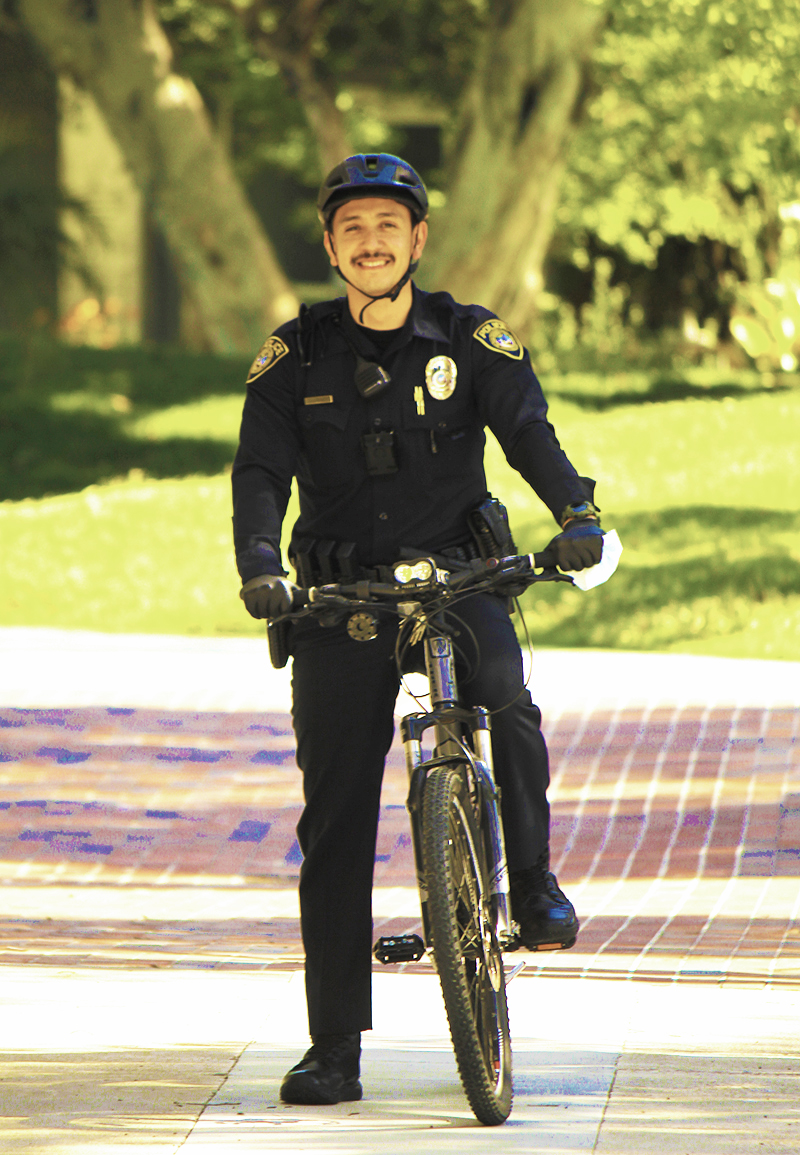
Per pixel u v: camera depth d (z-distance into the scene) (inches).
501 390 526.9
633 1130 492.4
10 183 3531.0
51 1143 479.8
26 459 2390.5
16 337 2942.9
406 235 520.7
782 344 3218.5
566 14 2672.2
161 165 2780.5
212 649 1546.5
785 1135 487.8
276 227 4069.9
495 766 526.6
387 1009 645.3
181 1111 511.8
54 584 1897.1
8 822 1048.2
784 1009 637.9
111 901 892.6
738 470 2351.1
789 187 3245.6
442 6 3102.9
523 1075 550.3
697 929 801.6
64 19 2733.8
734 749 1147.3
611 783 1093.1
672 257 3627.0
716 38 2920.8
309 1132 491.8
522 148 2719.0
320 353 528.7
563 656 1524.4
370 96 3764.8
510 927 536.7
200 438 2492.6
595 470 2331.4
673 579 1865.2
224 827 1037.8
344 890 532.4
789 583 1827.0
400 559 523.2
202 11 3238.2
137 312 3789.4
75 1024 611.2
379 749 528.1
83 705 1262.3
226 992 662.5
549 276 3727.9
